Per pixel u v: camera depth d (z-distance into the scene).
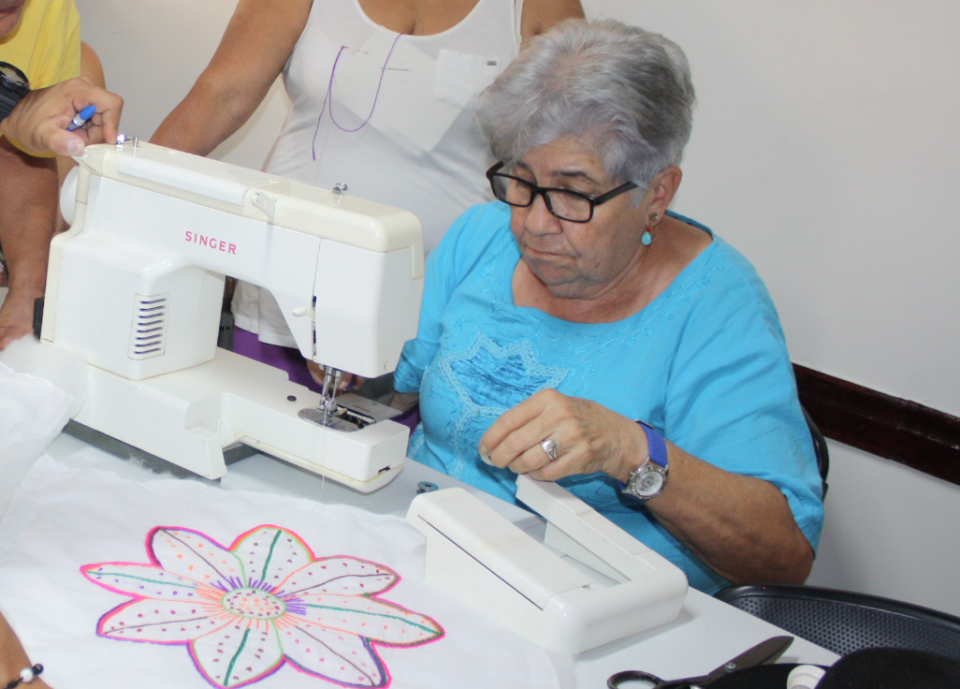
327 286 1.06
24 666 0.71
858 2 1.95
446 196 2.02
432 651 0.85
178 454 1.13
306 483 1.19
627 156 1.14
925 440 2.04
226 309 1.86
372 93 1.94
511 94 1.17
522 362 1.40
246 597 0.90
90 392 1.19
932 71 1.89
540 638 0.88
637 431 1.14
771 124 2.13
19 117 1.32
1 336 1.46
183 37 3.01
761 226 2.21
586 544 1.04
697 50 2.21
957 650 0.97
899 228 2.00
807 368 2.21
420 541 1.07
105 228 1.21
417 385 1.67
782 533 1.21
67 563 0.90
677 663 0.89
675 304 1.34
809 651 0.94
